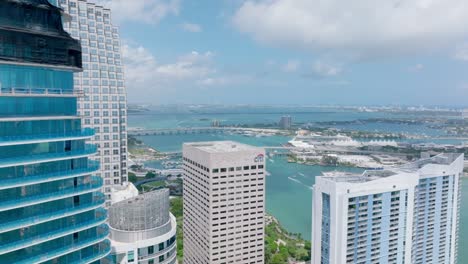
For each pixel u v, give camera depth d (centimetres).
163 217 14325
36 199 8900
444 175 16962
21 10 8919
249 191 19938
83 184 10056
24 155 8856
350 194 14362
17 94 8662
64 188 9619
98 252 10550
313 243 15688
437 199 16950
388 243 15412
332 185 14425
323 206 15050
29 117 8762
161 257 13738
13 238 8756
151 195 14438
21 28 8825
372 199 14825
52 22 9531
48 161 9138
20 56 8812
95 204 10181
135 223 13625
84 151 9869
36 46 9081
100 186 10375
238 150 19625
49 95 9212
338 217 14438
